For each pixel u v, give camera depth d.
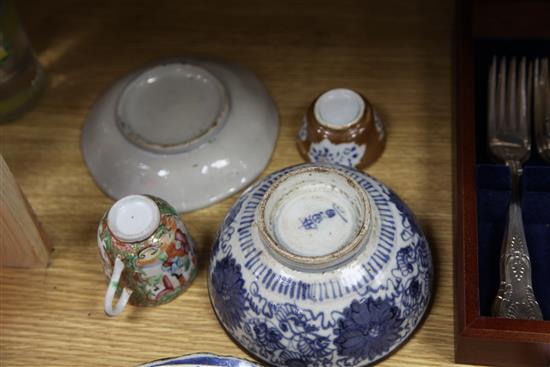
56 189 1.09
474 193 0.92
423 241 0.92
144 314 0.99
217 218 1.05
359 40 1.19
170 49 1.21
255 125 1.08
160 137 1.07
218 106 1.07
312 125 1.03
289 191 0.89
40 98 1.17
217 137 1.05
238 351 0.96
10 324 1.00
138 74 1.12
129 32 1.23
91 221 1.06
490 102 1.08
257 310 0.87
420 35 1.18
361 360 0.90
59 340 0.98
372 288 0.86
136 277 0.93
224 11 1.23
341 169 0.95
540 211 1.00
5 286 1.02
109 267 0.94
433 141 1.09
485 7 1.08
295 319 0.85
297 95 1.15
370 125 1.03
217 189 1.05
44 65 1.20
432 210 1.04
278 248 0.84
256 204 0.91
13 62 1.12
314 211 0.88
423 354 0.95
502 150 1.05
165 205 0.94
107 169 1.07
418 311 0.91
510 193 0.98
